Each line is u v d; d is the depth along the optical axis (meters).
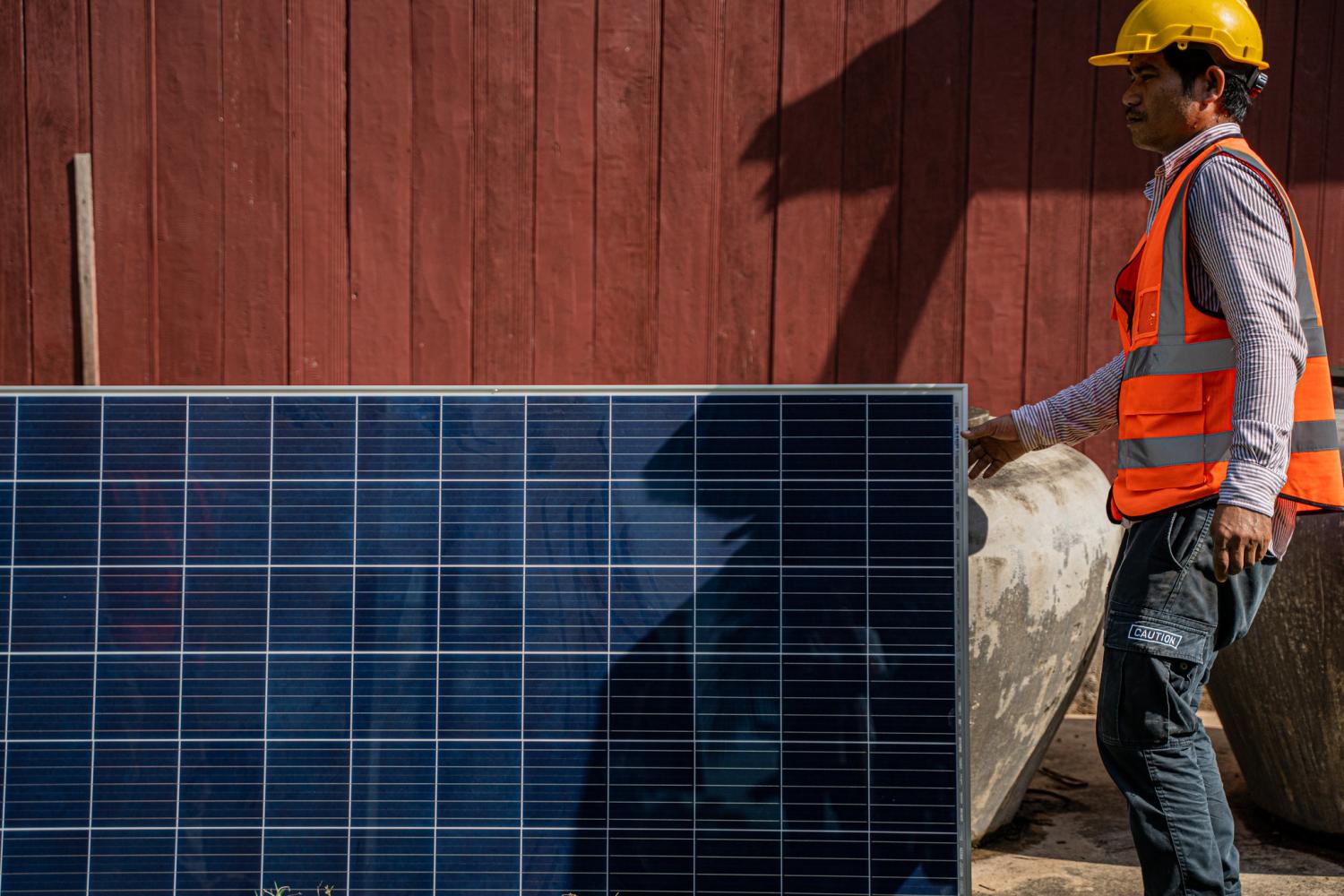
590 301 4.36
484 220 4.34
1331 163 4.25
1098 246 4.30
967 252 4.32
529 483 2.77
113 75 4.30
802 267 4.35
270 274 4.34
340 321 4.36
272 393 2.78
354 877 2.73
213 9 4.29
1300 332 2.12
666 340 4.37
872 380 4.37
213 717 2.75
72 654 2.75
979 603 2.95
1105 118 4.27
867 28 4.28
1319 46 4.23
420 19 4.29
